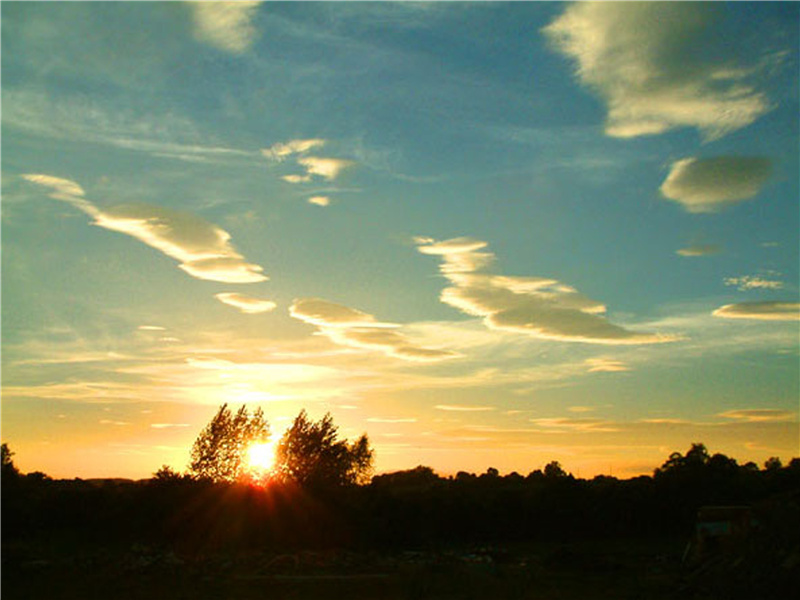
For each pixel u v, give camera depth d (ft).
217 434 173.88
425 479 264.72
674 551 140.36
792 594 84.23
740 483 187.93
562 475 225.35
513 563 119.44
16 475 156.25
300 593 85.25
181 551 136.98
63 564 103.09
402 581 91.15
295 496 159.12
